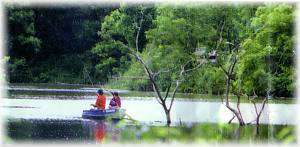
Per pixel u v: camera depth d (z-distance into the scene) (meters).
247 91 65.25
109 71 131.62
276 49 67.88
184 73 68.00
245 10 64.56
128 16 70.06
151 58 67.62
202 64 66.31
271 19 63.78
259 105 76.62
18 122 62.78
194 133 14.91
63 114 73.75
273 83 69.56
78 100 98.69
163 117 72.69
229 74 61.66
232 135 51.03
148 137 14.33
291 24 67.81
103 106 69.69
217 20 64.75
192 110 80.12
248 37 63.53
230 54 62.94
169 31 65.69
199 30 64.81
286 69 72.38
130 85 121.31
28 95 106.50
